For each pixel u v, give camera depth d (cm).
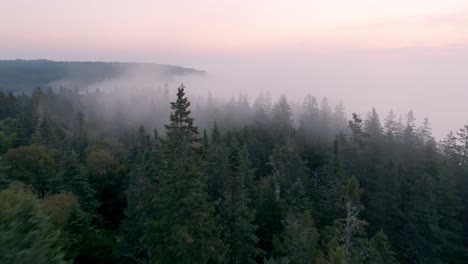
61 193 3094
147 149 5141
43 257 839
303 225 2081
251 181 3678
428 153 4969
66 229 2430
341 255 1691
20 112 8719
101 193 4634
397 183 3656
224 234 2266
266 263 2061
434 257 3262
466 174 4512
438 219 3447
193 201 1808
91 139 8156
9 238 814
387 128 6525
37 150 4272
